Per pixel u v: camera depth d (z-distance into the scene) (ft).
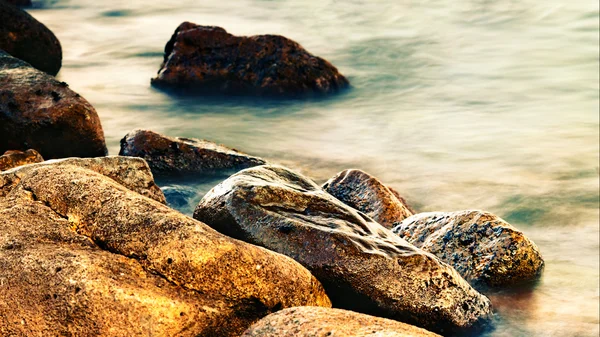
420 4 80.48
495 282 29.12
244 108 54.80
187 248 20.43
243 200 26.02
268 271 21.29
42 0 89.15
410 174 44.91
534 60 66.49
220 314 20.29
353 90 59.57
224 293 20.59
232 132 50.26
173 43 59.26
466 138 50.85
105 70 63.82
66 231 21.35
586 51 67.97
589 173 45.32
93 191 22.30
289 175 28.89
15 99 39.88
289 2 84.64
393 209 32.86
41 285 19.43
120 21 80.64
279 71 56.03
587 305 29.48
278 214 25.73
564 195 42.50
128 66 65.16
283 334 18.48
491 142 50.19
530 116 55.31
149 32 76.23
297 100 56.03
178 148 39.01
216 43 57.47
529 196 42.24
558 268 33.47
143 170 26.91
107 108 54.29
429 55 67.82
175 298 19.83
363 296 24.62
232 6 85.35
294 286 21.88
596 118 54.80
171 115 53.16
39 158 31.91
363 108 55.98
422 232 30.66
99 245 21.07
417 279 24.82
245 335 18.97
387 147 48.75
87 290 19.15
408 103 57.36
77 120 39.93
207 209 26.53
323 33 74.64
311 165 45.42
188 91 56.80
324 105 56.03
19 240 20.75
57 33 76.13
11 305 19.35
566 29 72.54
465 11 77.46
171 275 20.26
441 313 24.98
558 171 45.65
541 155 48.01
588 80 62.18
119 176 26.43
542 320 28.12
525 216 40.45
